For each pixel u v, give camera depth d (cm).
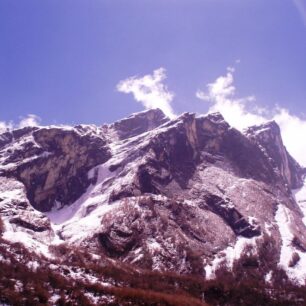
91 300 10588
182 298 12300
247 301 13325
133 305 10938
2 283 10181
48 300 10050
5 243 13112
